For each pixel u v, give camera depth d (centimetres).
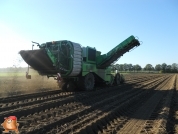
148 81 2834
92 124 632
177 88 1919
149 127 659
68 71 1252
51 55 1152
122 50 1661
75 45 1274
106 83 1803
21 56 1269
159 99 1217
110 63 1709
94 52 1574
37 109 828
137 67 12625
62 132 564
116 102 1050
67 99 1039
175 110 936
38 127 586
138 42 1681
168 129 632
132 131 626
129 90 1588
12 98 1060
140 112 889
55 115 770
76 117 746
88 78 1450
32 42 1189
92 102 1062
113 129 638
